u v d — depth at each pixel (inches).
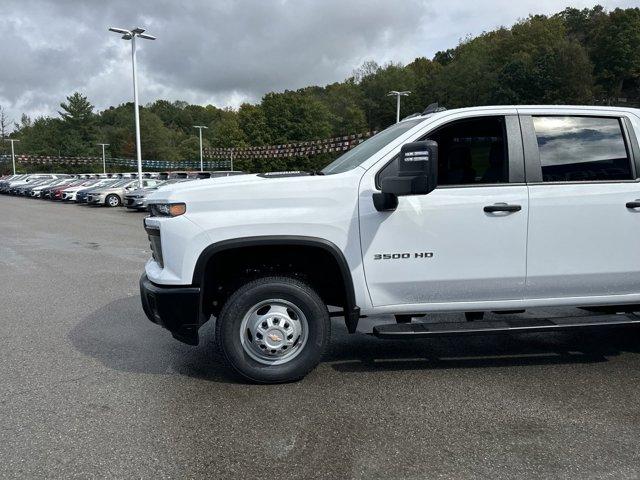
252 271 156.9
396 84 3814.0
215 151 2635.3
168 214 147.3
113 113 4960.6
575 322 158.2
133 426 129.3
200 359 177.3
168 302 145.6
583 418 132.2
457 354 181.3
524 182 153.6
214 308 164.9
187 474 108.4
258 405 140.6
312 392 149.0
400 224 149.2
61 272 341.4
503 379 158.2
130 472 109.3
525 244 153.3
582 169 157.2
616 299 162.2
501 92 2827.3
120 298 267.7
